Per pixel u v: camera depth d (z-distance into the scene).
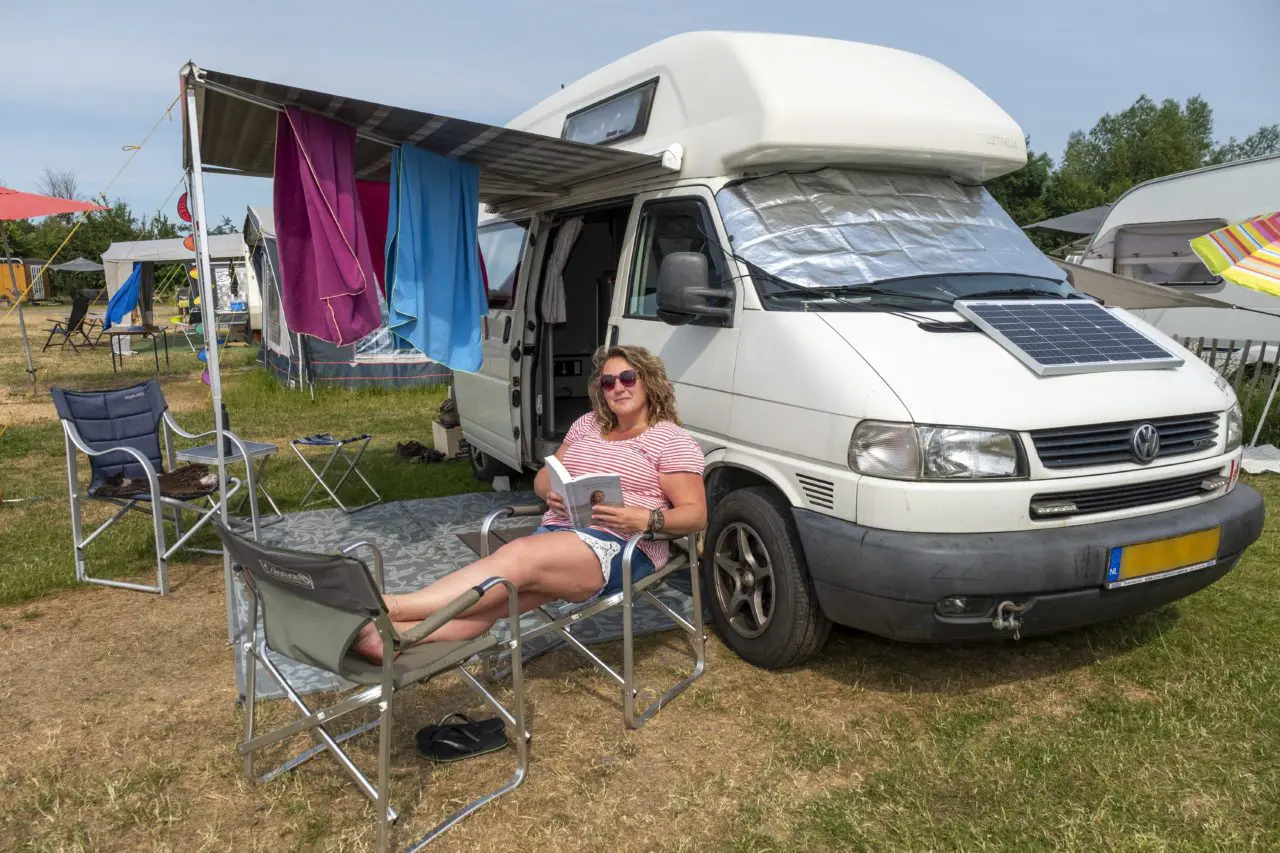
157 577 5.04
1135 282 6.21
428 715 3.52
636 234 4.84
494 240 6.84
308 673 3.83
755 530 3.72
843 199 4.33
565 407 6.65
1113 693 3.57
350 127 4.16
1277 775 2.96
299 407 11.59
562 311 5.92
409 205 4.44
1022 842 2.68
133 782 3.09
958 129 4.42
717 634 4.19
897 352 3.43
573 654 4.02
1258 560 4.98
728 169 4.29
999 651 3.96
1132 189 10.27
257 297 22.06
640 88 4.99
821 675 3.78
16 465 8.23
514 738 3.30
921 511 3.13
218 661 4.03
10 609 4.65
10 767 3.20
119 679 3.87
